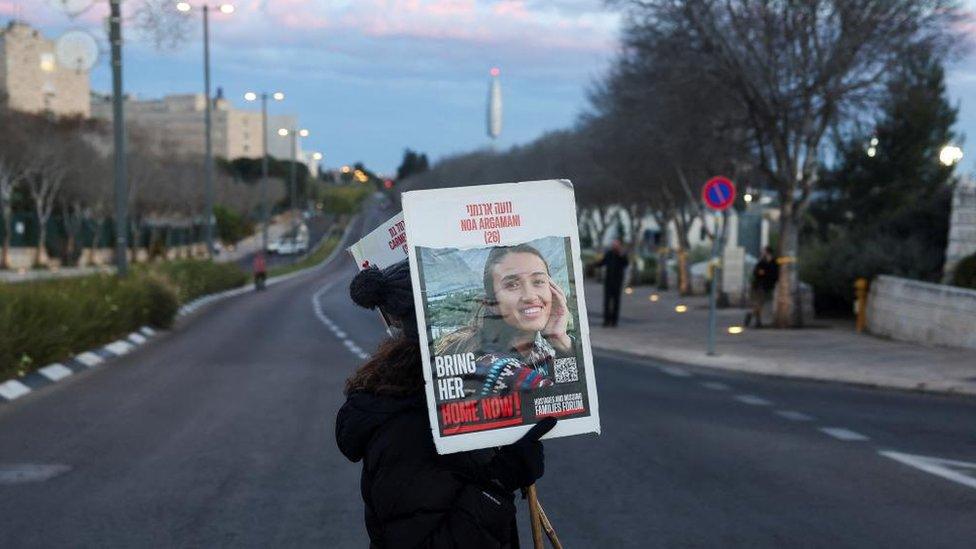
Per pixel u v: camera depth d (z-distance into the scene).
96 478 9.28
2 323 15.96
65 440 11.23
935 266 25.22
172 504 8.30
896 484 8.84
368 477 3.11
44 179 70.25
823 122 24.48
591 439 11.04
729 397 14.50
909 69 25.56
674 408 13.35
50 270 65.75
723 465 9.66
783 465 9.66
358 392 3.15
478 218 3.13
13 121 65.88
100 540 7.27
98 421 12.56
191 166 94.44
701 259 56.81
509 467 3.05
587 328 3.18
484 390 3.08
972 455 10.17
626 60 31.14
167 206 91.25
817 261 29.02
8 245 67.44
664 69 25.17
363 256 3.45
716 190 20.27
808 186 25.36
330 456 10.24
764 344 21.91
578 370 3.16
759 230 52.75
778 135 24.64
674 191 46.81
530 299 3.14
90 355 20.12
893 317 22.53
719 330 26.08
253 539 7.27
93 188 72.25
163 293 28.50
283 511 8.06
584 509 8.00
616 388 15.46
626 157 42.50
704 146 26.88
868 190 39.97
